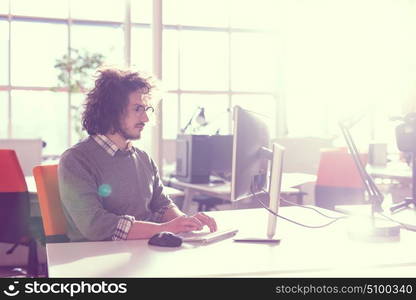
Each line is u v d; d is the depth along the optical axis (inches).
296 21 340.2
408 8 329.4
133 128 77.0
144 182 82.0
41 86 333.1
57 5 339.0
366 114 75.2
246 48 360.8
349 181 142.0
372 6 336.8
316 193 148.4
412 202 98.7
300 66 341.7
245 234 71.6
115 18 341.4
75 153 74.7
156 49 167.8
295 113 342.6
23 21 335.0
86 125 77.7
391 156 312.7
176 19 355.6
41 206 80.6
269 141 76.7
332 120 342.6
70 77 245.4
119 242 66.6
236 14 360.5
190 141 156.5
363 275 50.8
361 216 82.4
